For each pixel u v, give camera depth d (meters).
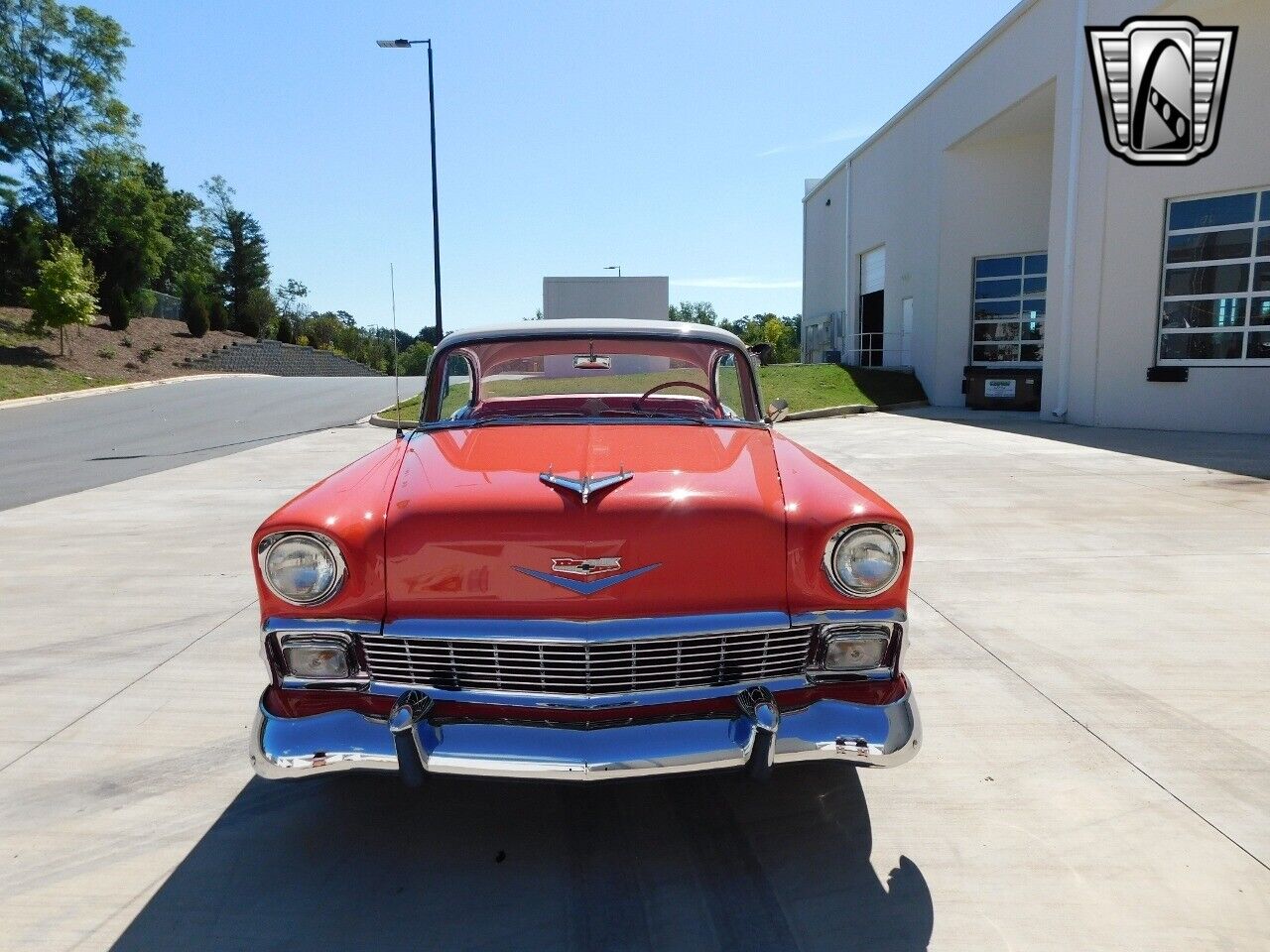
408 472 2.58
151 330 34.94
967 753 2.94
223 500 7.74
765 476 2.50
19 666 3.74
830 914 2.16
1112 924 2.09
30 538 6.22
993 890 2.23
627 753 2.12
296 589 2.22
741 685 2.26
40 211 35.25
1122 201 12.36
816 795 2.72
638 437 2.95
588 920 2.15
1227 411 11.73
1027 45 13.88
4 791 2.73
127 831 2.52
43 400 19.86
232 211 60.75
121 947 2.03
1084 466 8.82
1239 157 11.29
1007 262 16.95
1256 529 6.03
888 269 20.56
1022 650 3.86
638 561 2.21
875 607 2.29
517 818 2.62
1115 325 12.65
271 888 2.27
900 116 19.36
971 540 5.82
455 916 2.16
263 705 2.26
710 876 2.33
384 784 2.81
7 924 2.11
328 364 38.59
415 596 2.23
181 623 4.32
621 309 23.36
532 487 2.34
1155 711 3.24
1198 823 2.51
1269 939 2.03
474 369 3.75
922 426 13.20
